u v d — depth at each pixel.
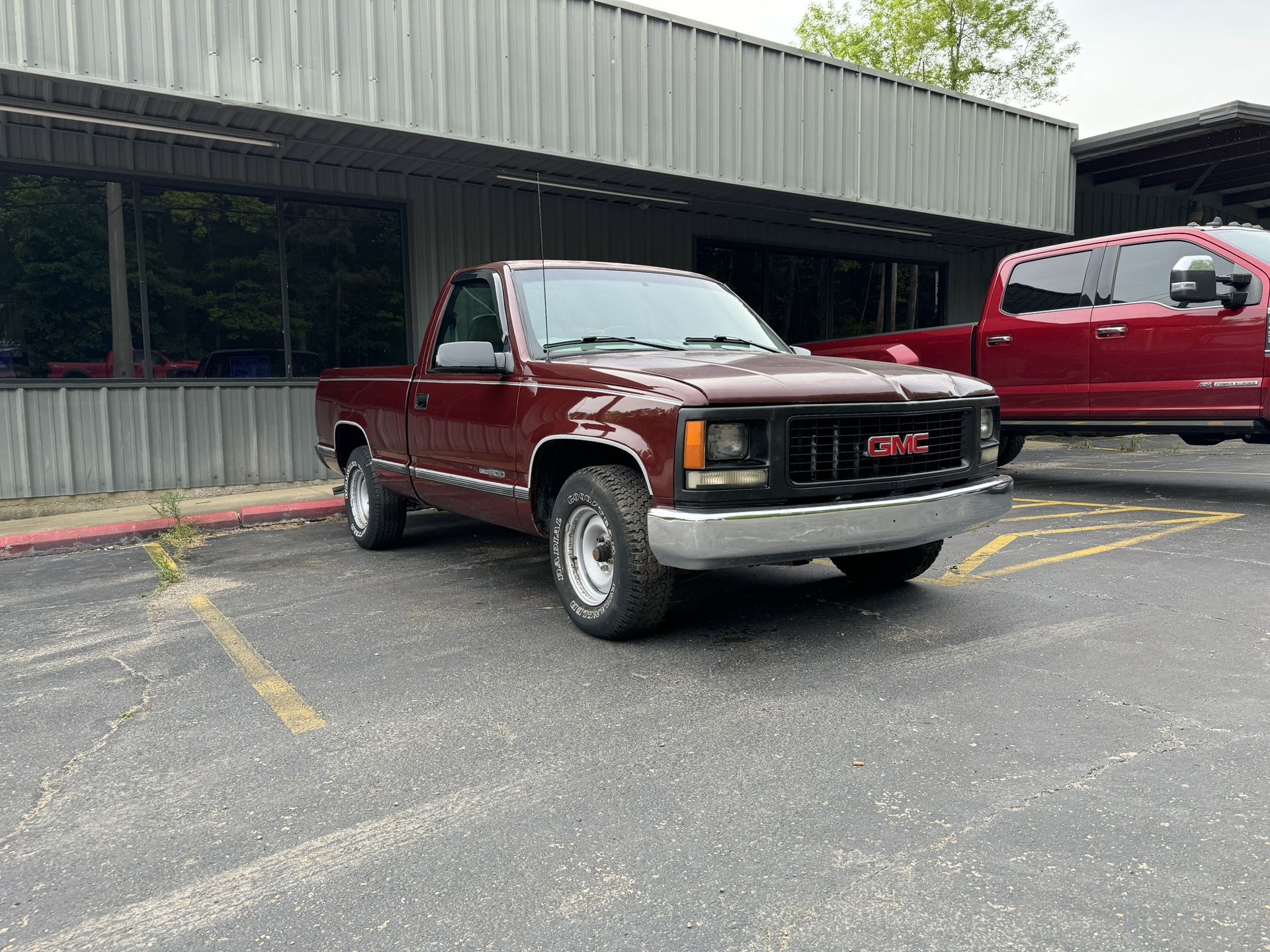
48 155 8.77
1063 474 9.91
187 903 2.28
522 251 11.80
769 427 3.79
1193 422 7.12
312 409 10.34
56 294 8.97
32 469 8.84
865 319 16.16
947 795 2.69
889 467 4.12
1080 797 2.64
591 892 2.27
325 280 10.46
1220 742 2.98
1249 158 15.99
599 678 3.81
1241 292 6.75
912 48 29.50
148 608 5.27
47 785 2.96
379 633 4.59
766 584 5.34
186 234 9.60
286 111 7.69
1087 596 4.82
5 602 5.54
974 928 2.06
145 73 7.09
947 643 4.11
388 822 2.66
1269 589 4.86
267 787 2.90
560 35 9.01
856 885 2.25
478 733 3.28
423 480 5.75
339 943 2.10
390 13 8.10
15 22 6.62
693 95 10.02
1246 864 2.27
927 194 12.60
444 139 8.49
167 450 9.52
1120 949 1.97
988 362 8.56
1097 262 7.81
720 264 14.09
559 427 4.38
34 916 2.24
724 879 2.30
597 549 4.33
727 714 3.37
